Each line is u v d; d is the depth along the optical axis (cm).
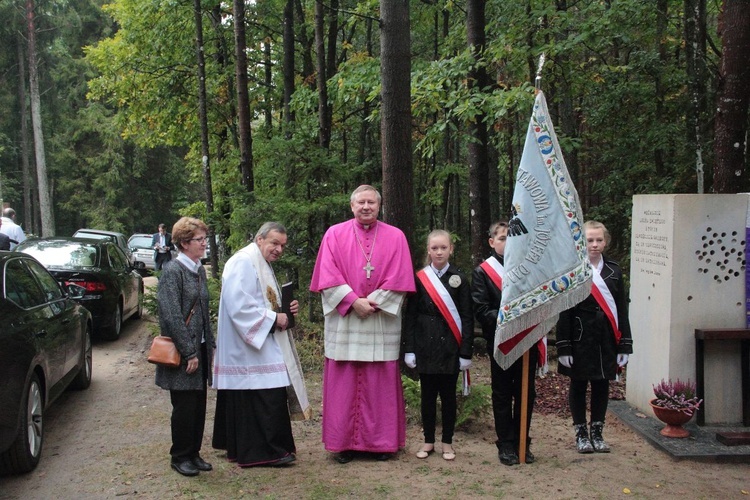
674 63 1203
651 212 594
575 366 501
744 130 702
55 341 565
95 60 1697
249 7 1456
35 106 2852
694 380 564
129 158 3703
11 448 458
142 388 739
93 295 957
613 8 925
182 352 448
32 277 591
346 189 1041
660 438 529
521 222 466
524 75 993
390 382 499
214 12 1399
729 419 563
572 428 586
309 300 944
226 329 482
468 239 1905
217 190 1379
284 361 489
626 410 611
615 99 1220
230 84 1507
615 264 512
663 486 444
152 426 594
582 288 461
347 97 1109
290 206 845
